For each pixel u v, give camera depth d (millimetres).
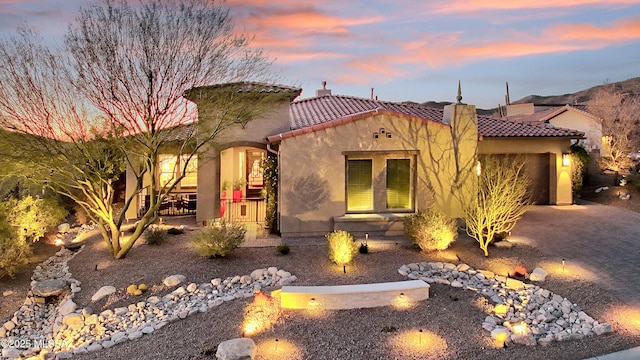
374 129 15141
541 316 8547
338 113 19078
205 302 9523
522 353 7098
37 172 11734
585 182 24594
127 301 9938
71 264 12578
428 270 11172
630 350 7125
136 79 11805
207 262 11914
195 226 17172
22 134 10992
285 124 17203
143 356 7277
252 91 13789
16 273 11984
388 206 15641
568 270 11109
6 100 10719
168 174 20938
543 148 20922
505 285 10305
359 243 13461
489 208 12547
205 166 17625
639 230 15234
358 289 9125
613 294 9586
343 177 15078
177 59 12227
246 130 17047
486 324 8133
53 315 9898
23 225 12922
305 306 8914
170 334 8094
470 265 11633
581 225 16188
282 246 12719
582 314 8602
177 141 14375
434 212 13250
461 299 9398
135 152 12828
